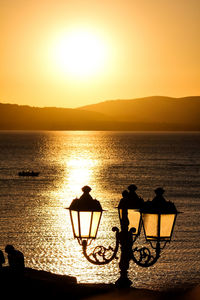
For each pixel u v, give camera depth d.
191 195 140.38
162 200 11.15
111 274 59.00
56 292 16.34
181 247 71.31
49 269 61.41
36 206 114.12
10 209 109.19
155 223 11.05
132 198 12.10
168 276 57.28
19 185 162.75
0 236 79.19
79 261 64.12
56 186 160.00
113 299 13.05
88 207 11.02
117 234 12.05
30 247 71.88
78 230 11.12
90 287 17.06
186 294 16.55
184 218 97.44
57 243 74.00
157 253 11.34
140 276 57.47
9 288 16.50
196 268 60.25
